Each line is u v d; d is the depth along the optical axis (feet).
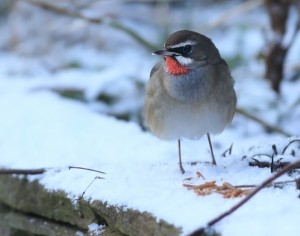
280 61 45.27
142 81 46.60
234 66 48.39
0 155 35.47
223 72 29.55
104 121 38.91
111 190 27.45
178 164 30.07
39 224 31.24
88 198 28.25
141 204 25.54
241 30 51.47
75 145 35.58
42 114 40.83
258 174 27.40
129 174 28.68
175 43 29.25
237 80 46.24
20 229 32.48
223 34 55.47
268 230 22.12
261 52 47.09
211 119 29.30
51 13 55.31
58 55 53.31
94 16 49.73
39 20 55.42
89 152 34.40
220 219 22.97
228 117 29.91
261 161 28.86
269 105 44.75
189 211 24.17
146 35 54.90
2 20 60.18
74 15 47.37
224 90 29.32
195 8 58.34
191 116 29.14
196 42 29.25
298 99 43.55
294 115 44.11
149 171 28.94
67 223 30.04
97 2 53.67
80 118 39.83
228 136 39.34
